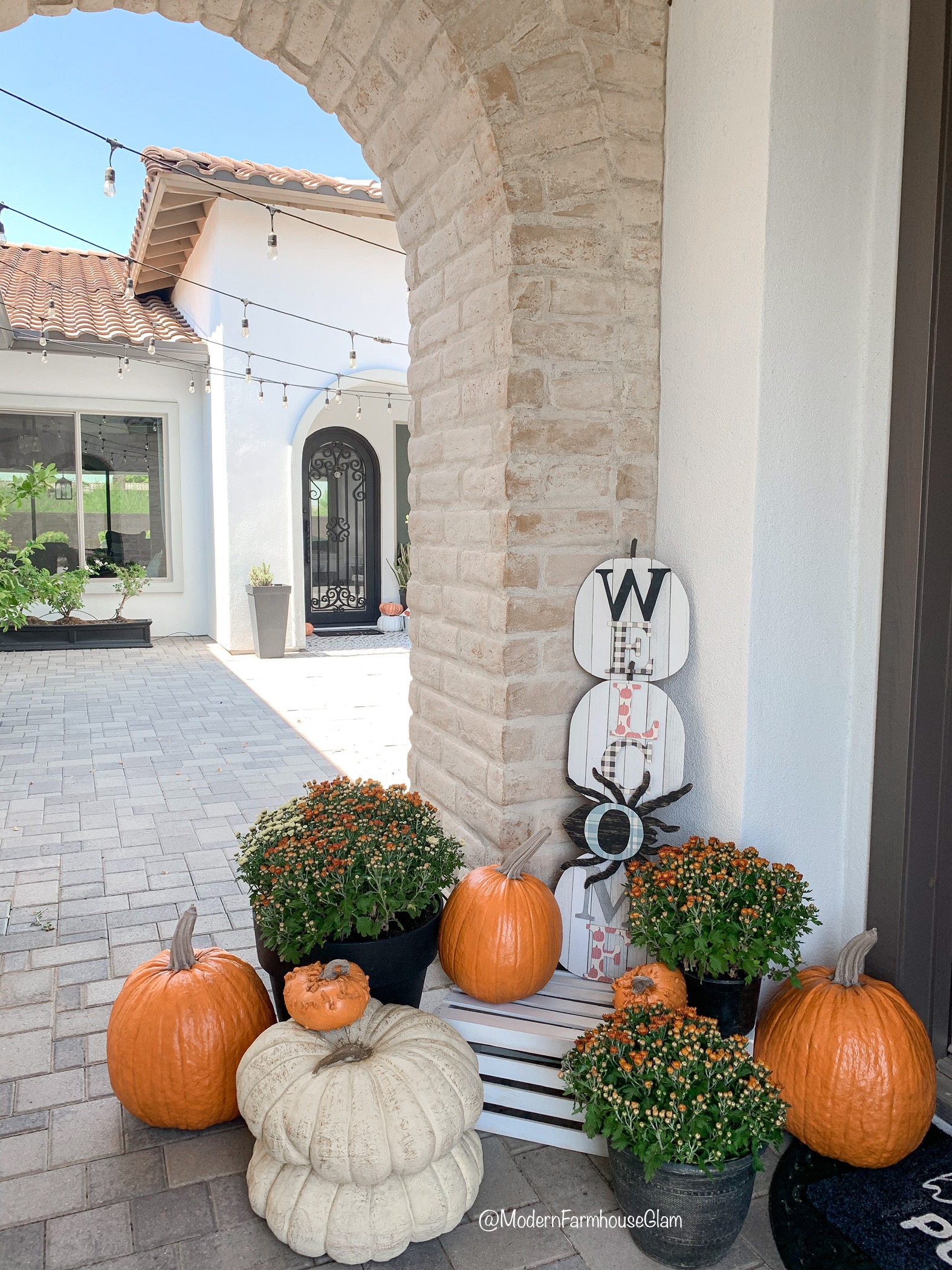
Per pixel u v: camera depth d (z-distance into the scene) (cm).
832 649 246
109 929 316
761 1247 184
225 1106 211
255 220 894
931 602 228
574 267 256
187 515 1052
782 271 226
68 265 1204
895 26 226
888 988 214
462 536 287
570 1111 212
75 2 258
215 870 370
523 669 262
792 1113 207
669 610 253
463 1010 231
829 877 254
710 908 210
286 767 529
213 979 215
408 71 264
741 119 228
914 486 226
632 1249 183
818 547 241
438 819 309
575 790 262
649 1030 186
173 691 752
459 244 281
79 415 990
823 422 237
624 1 249
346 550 1146
